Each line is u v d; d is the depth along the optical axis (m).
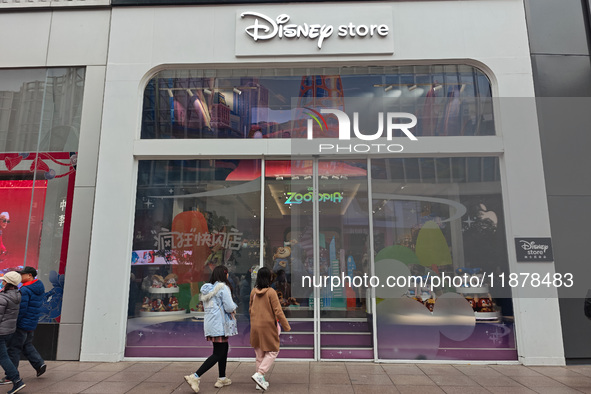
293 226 7.16
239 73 7.70
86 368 6.19
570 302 6.57
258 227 7.17
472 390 5.21
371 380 5.62
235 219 7.21
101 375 5.83
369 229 7.09
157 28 7.64
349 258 7.02
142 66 7.52
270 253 7.09
